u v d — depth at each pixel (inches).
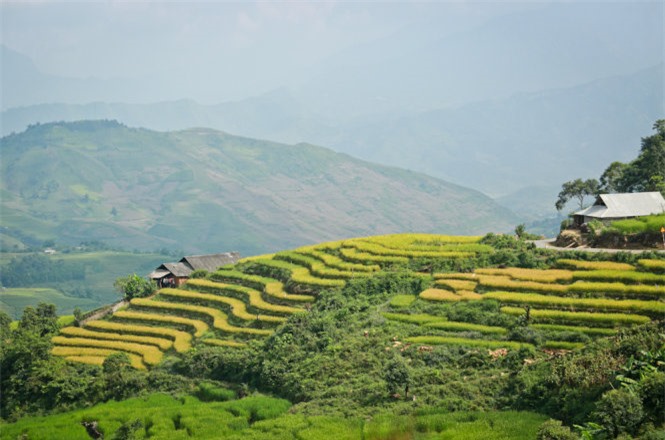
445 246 4498.0
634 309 3149.6
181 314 4685.0
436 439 2351.1
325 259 4788.4
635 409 2080.5
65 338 4498.0
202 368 3759.8
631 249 3838.6
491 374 2866.6
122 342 4370.1
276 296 4404.5
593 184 5359.3
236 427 2957.7
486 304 3440.0
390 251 4564.5
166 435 2898.6
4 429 3307.1
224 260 5654.5
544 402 2554.1
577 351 2778.1
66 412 3629.4
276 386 3378.4
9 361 3964.1
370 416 2758.4
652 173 4813.0
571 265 3735.2
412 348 3169.3
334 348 3383.4
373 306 3814.0
